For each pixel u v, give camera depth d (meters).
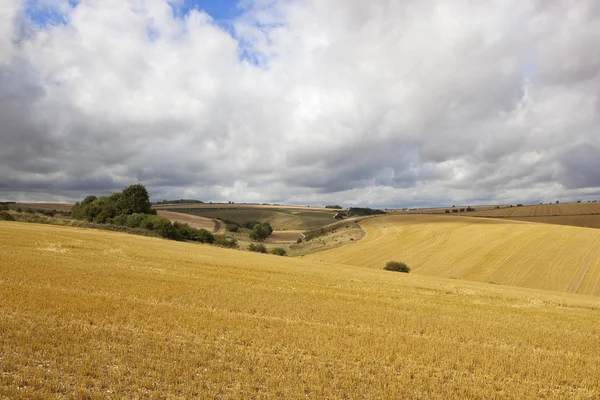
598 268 65.69
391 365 13.03
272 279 30.42
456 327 18.75
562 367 13.87
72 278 22.33
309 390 10.77
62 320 14.61
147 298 19.38
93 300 17.58
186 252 44.34
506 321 21.33
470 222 106.69
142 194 96.69
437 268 71.75
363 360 13.10
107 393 9.71
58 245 37.03
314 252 92.12
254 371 11.56
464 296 31.09
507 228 93.75
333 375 11.79
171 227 81.25
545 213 130.75
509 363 13.84
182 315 16.52
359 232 111.12
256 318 17.33
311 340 14.68
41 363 10.99
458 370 13.12
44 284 20.27
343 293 26.92
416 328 18.08
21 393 9.28
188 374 10.88
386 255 81.75
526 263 69.94
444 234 94.62
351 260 80.31
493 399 11.09
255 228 125.50
